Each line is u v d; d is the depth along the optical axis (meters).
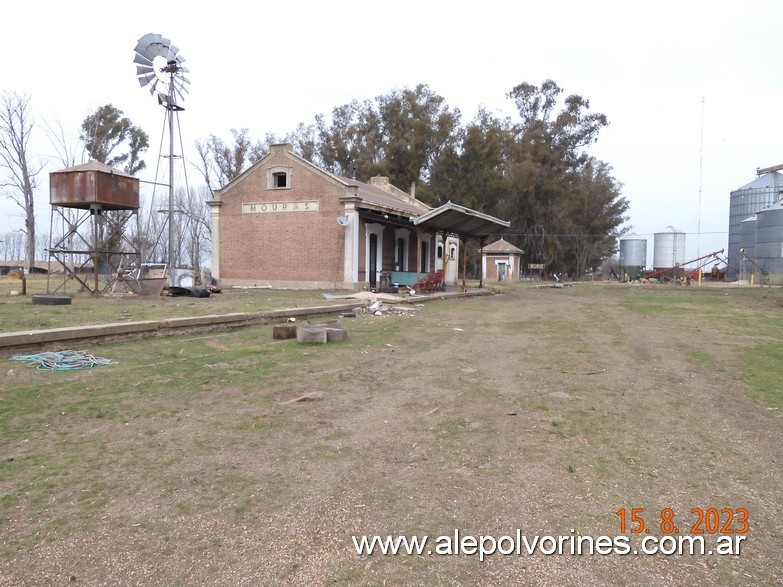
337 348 10.09
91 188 17.64
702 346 10.97
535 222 65.94
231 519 3.50
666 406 6.38
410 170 55.94
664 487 4.12
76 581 2.83
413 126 55.81
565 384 7.45
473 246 62.72
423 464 4.48
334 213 26.97
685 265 55.09
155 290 19.86
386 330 12.93
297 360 8.80
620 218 71.12
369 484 4.07
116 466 4.34
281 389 6.88
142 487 3.96
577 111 67.44
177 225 46.00
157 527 3.39
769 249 41.97
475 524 3.50
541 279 65.50
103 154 49.59
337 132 61.25
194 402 6.22
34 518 3.47
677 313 18.45
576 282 56.69
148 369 7.84
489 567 3.04
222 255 29.55
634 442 5.11
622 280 57.97
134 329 10.24
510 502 3.81
